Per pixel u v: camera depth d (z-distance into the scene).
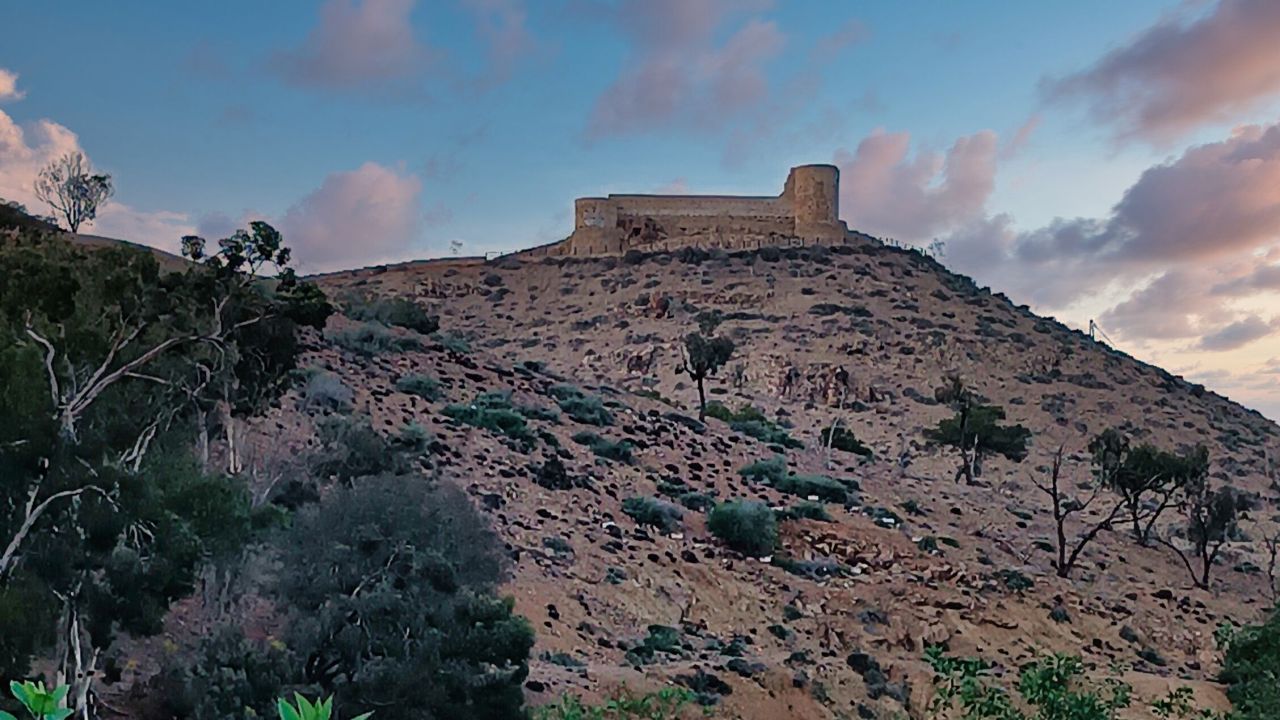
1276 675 28.92
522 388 62.66
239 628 21.12
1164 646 40.59
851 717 28.12
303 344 53.97
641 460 52.53
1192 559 57.09
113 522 18.52
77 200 59.12
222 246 26.02
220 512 20.23
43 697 5.56
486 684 20.28
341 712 18.86
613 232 158.00
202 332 26.58
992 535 51.41
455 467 42.44
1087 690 29.31
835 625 36.16
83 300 22.84
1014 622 39.12
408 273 158.25
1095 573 49.00
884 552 44.06
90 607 18.31
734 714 26.09
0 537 18.44
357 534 21.12
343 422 33.69
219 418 30.16
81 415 21.62
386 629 20.34
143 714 18.61
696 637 33.41
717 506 43.78
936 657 23.12
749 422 72.00
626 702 23.89
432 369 59.97
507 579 25.58
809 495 52.28
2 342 19.70
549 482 43.88
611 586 35.19
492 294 147.00
